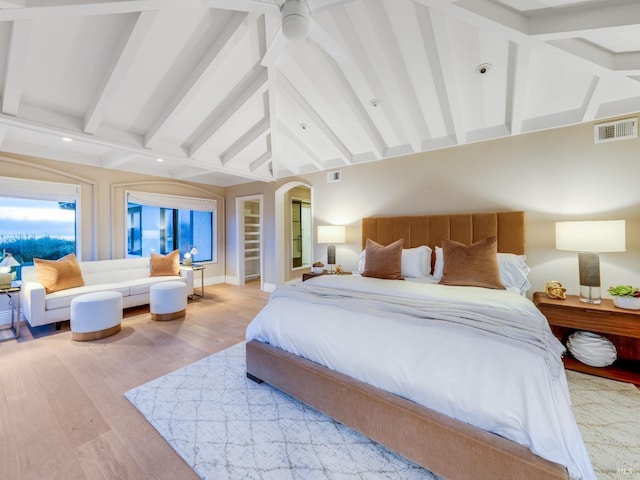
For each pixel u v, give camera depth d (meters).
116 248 4.75
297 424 1.77
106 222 4.61
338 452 1.55
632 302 2.19
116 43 2.23
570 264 2.79
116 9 1.78
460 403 1.28
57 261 3.71
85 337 3.03
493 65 2.40
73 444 1.59
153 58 2.42
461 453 1.24
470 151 3.33
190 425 1.75
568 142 2.79
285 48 2.54
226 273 6.68
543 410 1.14
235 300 4.90
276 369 2.00
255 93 2.90
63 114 2.79
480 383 1.27
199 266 5.35
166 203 5.48
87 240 4.39
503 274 2.76
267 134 4.06
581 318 2.29
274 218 5.58
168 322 3.71
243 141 3.97
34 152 3.81
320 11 1.78
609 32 1.74
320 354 1.79
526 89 2.54
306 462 1.48
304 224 6.92
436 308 1.79
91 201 4.45
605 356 2.30
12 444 1.58
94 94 2.66
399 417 1.41
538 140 2.93
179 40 2.31
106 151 4.16
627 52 1.99
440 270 3.10
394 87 2.82
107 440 1.63
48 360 2.60
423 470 1.43
